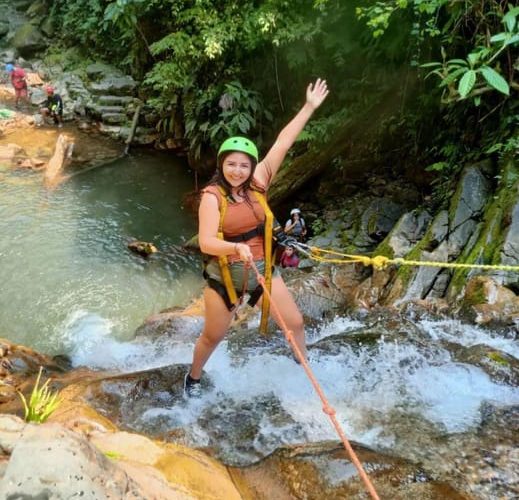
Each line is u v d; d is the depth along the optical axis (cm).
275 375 413
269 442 335
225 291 338
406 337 444
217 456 322
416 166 803
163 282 760
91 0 1628
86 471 177
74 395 372
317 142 908
